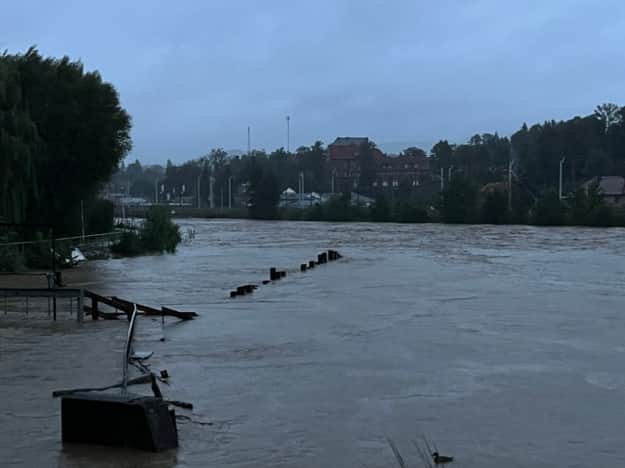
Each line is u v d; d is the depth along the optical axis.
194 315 25.67
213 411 14.35
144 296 32.03
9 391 15.59
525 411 14.51
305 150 198.25
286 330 23.16
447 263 46.00
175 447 12.25
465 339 21.48
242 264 47.84
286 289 34.19
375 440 12.81
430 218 111.62
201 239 76.19
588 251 55.06
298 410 14.46
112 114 56.12
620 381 16.72
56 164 52.81
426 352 19.77
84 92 54.41
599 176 127.75
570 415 14.26
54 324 24.30
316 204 129.00
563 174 141.25
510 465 11.73
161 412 12.26
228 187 177.00
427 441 12.77
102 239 56.97
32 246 45.34
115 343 20.97
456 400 15.23
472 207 106.44
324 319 25.23
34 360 18.64
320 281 37.22
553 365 18.27
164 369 17.81
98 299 25.33
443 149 180.88
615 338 21.56
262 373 17.45
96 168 54.91
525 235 76.44
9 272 40.34
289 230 93.81
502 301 29.14
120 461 11.55
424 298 30.16
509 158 154.50
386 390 15.98
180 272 42.56
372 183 179.38
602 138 147.00
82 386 15.97
